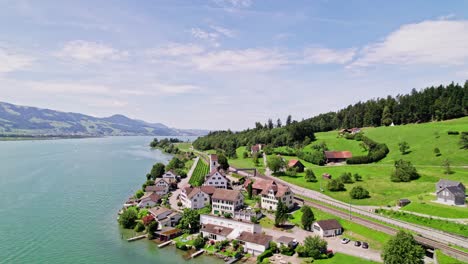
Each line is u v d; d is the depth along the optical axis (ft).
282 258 245.04
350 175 466.70
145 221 315.99
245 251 265.13
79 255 253.44
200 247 272.92
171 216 323.98
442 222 284.41
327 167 564.30
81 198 425.69
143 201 384.47
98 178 572.51
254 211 343.87
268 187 384.47
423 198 354.74
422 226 288.10
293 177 522.06
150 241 286.87
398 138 634.02
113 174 619.67
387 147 597.93
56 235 293.64
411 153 545.85
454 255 219.82
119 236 296.30
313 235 286.66
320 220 295.48
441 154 507.71
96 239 287.48
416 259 205.98
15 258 244.42
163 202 399.03
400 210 328.08
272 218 338.13
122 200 421.18
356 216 321.93
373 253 243.40
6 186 488.85
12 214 350.23
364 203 372.17
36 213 356.18
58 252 257.55
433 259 228.43
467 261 211.61
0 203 391.65
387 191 401.90
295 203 381.19
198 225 313.73
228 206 355.36
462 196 329.52
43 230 304.91
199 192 385.50
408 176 428.97
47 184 509.35
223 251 261.65
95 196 438.81
